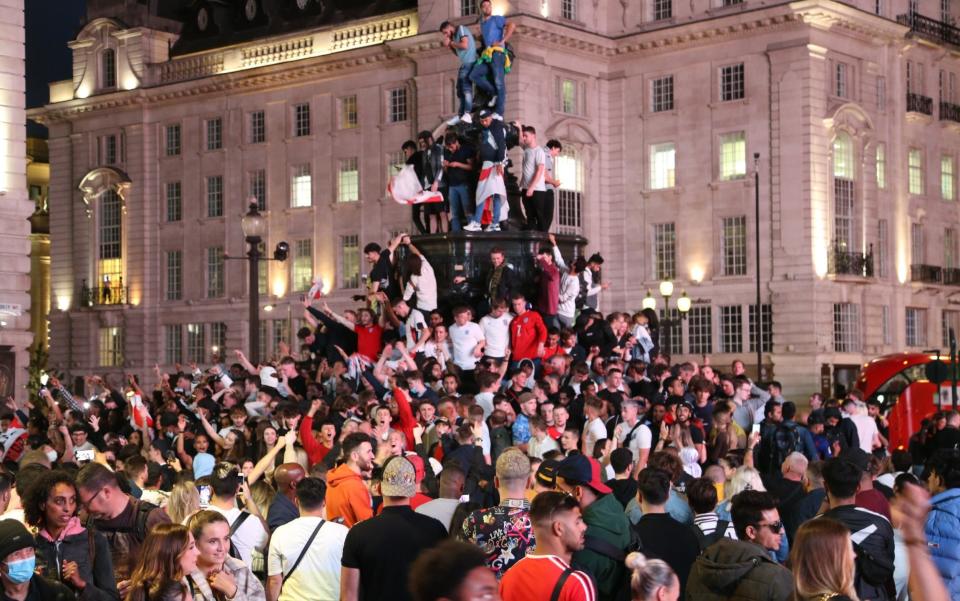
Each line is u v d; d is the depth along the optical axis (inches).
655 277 3238.2
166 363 3823.8
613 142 3302.2
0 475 527.8
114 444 979.3
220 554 476.1
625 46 3255.4
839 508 524.4
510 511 523.2
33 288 4480.8
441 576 263.6
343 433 751.1
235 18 3799.2
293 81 3577.8
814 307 2992.1
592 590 448.5
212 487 592.4
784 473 661.9
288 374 1206.3
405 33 3346.5
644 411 1021.2
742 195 3097.9
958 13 3533.5
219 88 3700.8
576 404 1013.2
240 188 3683.6
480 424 825.5
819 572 398.0
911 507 359.3
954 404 1362.0
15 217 1797.5
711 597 471.8
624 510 597.6
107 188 3939.5
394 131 3378.4
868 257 3117.6
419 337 1203.9
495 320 1176.8
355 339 1250.0
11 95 1804.9
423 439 894.4
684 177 3189.0
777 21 3016.7
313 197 3550.7
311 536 548.7
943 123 3410.4
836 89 3093.0
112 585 493.4
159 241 3846.0
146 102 3858.3
